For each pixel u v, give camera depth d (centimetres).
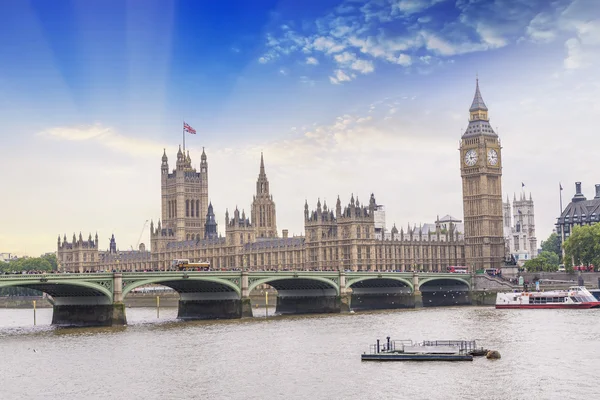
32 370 13688
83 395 11612
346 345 16038
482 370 12556
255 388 11781
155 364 14062
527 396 10881
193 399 11200
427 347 14112
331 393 11275
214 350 15688
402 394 11088
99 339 17762
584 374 12212
